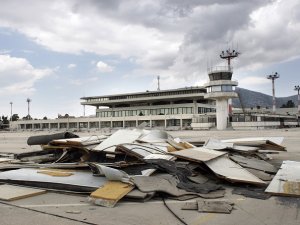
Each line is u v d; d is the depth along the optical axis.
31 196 9.34
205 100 135.12
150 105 139.62
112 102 143.50
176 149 14.79
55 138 16.09
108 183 9.41
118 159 12.90
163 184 9.44
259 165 13.60
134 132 16.55
